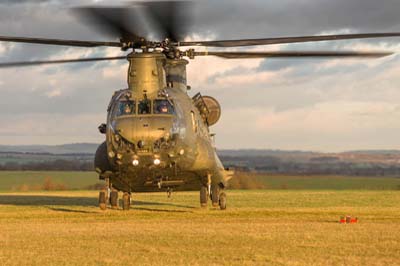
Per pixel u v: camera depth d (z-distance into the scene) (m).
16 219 44.06
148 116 44.25
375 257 26.30
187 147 45.91
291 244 29.66
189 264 24.69
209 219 42.88
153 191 51.59
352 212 49.47
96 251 27.73
